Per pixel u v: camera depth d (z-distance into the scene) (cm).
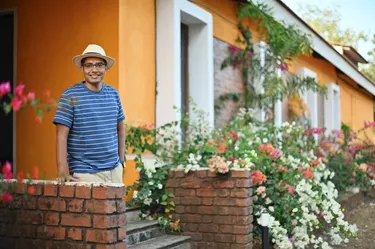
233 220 655
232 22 1070
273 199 720
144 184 693
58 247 448
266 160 751
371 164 1288
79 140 490
